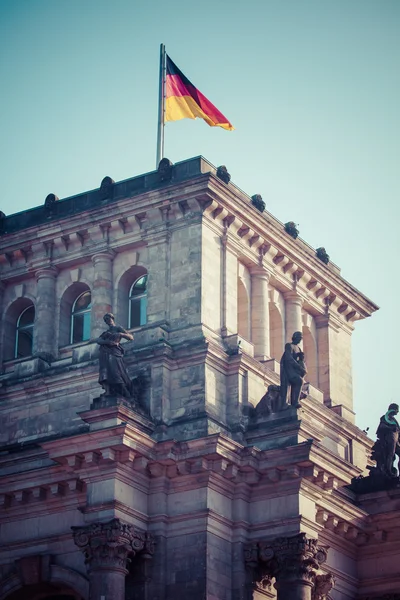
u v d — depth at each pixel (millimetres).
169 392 89812
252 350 94250
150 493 86812
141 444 84875
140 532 85312
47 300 98000
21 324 100562
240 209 95438
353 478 92250
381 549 94062
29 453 91562
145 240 95500
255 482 87375
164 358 89938
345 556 93938
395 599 93062
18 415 94938
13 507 90562
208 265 93375
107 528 83375
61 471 87938
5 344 99500
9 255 100250
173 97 103375
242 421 89812
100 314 95375
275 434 88312
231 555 86750
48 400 94188
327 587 88562
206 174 92812
